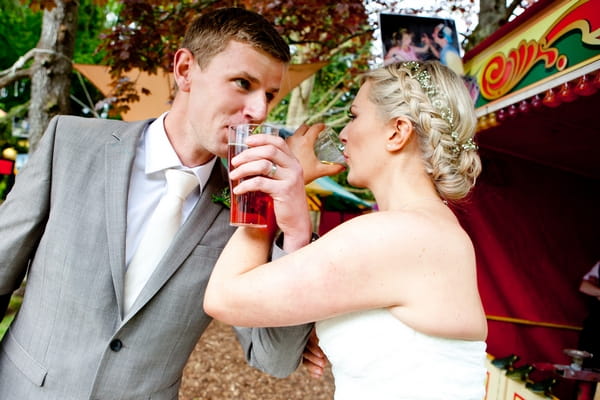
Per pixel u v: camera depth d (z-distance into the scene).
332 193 9.00
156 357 1.50
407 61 1.33
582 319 4.11
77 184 1.50
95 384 1.42
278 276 1.09
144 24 4.90
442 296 1.07
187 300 1.51
